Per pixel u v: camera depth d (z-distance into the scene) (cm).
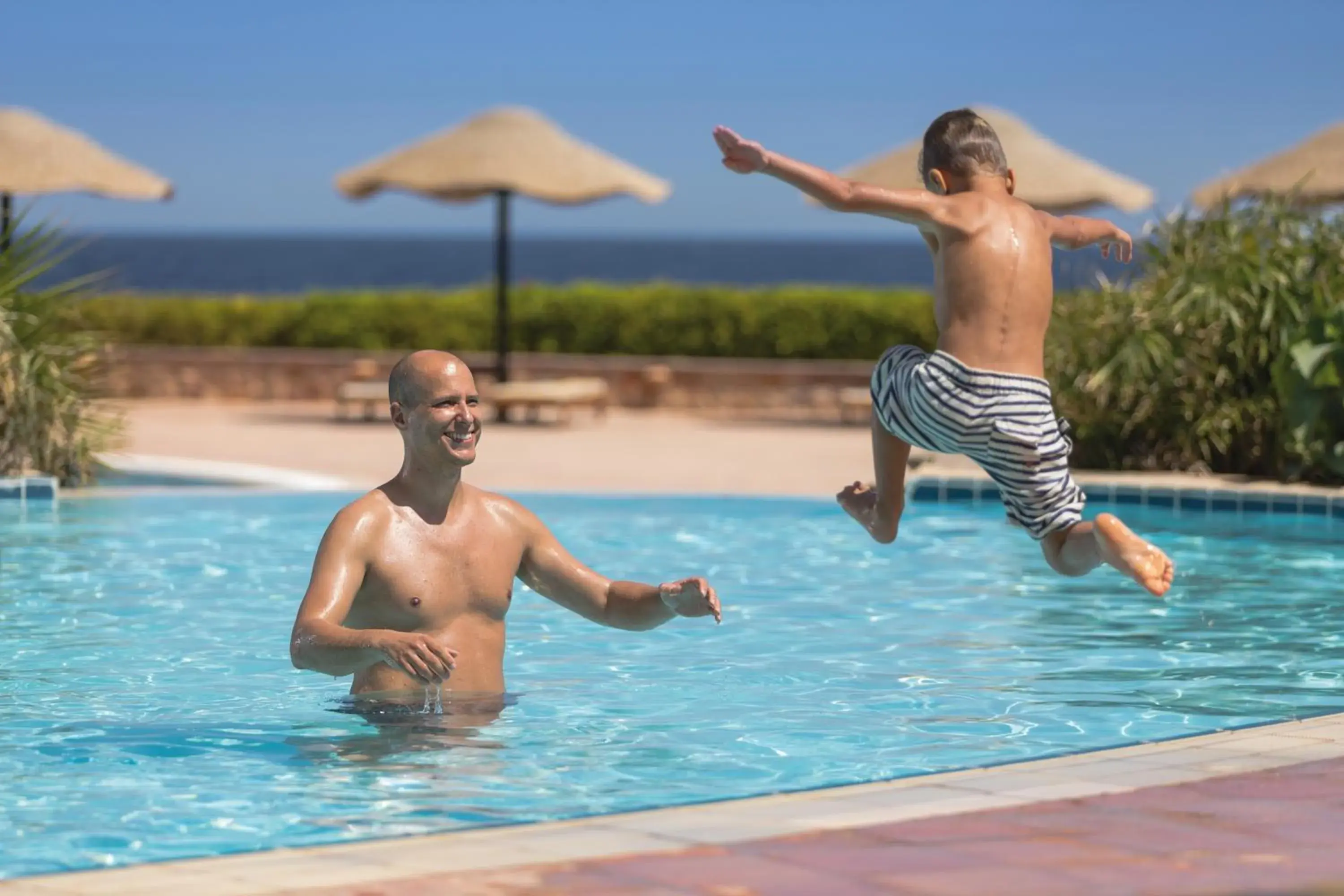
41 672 719
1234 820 427
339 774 532
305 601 566
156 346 2925
